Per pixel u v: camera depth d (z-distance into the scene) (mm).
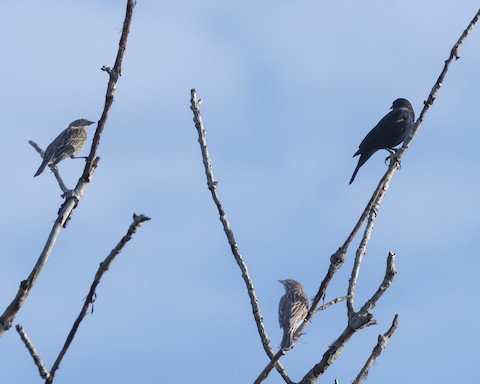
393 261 8258
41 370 7344
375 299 8250
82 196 8195
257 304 9281
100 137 8359
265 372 8492
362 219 9445
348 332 8352
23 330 7363
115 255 7137
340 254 9281
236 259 9523
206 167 9898
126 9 8281
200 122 10117
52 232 7906
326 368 8422
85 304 7211
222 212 9742
